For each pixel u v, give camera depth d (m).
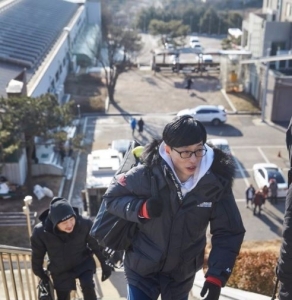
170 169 3.06
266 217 24.70
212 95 45.41
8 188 25.22
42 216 5.90
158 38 70.44
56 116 24.55
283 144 34.72
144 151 3.19
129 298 3.38
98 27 65.81
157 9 85.19
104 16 71.94
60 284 6.10
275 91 38.00
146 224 3.23
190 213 3.12
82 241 5.88
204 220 3.17
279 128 37.53
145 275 3.39
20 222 22.47
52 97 25.34
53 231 5.64
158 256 3.25
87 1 69.56
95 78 50.28
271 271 9.07
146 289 3.35
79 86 47.34
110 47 51.66
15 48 38.47
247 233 23.27
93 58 54.69
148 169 3.13
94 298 6.13
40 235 5.71
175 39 62.97
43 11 55.72
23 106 23.97
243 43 53.38
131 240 3.39
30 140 24.88
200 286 7.58
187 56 61.44
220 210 3.15
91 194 23.20
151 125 38.22
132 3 95.88
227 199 3.19
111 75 44.34
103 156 25.56
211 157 3.05
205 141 2.96
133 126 36.28
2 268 5.52
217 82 49.38
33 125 23.97
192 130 2.88
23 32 44.06
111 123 38.62
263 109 38.47
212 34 83.44
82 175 29.45
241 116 40.09
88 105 41.59
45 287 5.87
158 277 3.40
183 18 83.31
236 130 37.12
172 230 3.17
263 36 43.84
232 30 70.12
